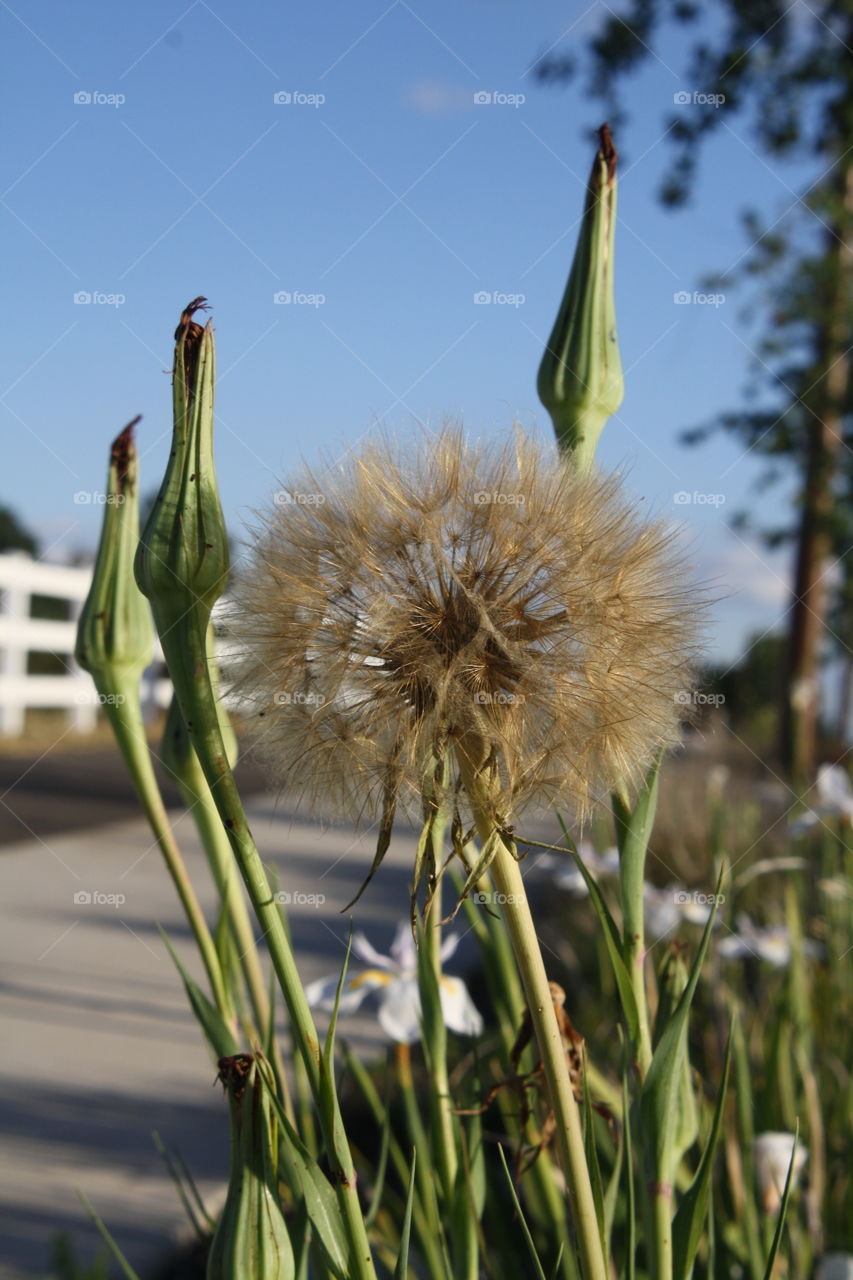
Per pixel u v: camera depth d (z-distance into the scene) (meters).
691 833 1.52
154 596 0.29
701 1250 0.52
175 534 0.29
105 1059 1.08
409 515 0.31
